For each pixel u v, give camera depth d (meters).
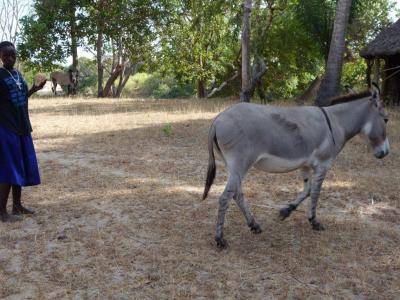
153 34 28.20
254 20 25.11
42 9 25.69
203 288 4.11
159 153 9.48
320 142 5.18
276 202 6.61
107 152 9.55
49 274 4.33
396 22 20.05
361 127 5.61
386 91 20.34
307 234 5.43
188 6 28.31
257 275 4.38
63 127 12.59
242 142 4.76
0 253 4.75
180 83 32.81
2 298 3.90
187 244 5.06
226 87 32.47
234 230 5.51
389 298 4.04
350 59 27.39
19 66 27.97
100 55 27.75
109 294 3.97
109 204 6.36
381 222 5.95
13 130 5.28
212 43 31.14
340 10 16.11
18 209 5.85
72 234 5.25
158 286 4.14
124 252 4.82
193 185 7.33
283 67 30.11
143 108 17.78
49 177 7.63
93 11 26.09
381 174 8.16
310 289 4.14
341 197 6.87
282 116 4.99
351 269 4.57
